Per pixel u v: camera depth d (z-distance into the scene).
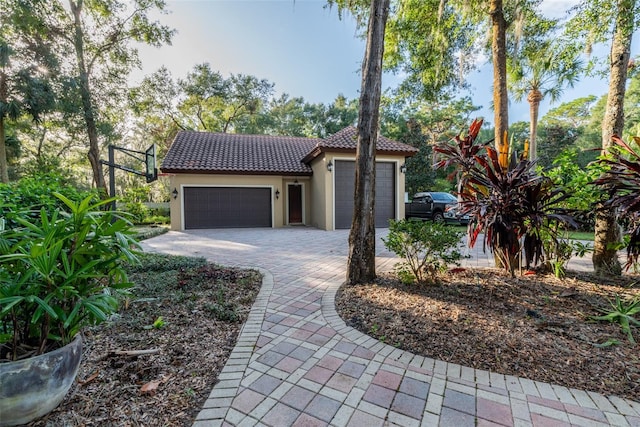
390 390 2.21
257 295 4.38
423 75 8.86
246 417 1.95
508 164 4.60
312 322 3.43
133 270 5.44
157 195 26.61
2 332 2.01
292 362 2.60
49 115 14.41
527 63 7.38
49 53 13.56
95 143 15.90
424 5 7.18
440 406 2.03
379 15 4.46
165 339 2.99
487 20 6.52
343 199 13.05
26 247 1.87
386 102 18.14
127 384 2.26
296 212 15.92
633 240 3.70
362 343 2.92
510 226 4.02
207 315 3.59
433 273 4.34
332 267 6.17
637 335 2.79
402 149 12.93
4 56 12.24
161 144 25.97
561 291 3.89
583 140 26.61
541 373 2.33
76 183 21.53
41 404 1.84
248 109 27.52
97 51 15.93
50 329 2.07
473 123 4.49
